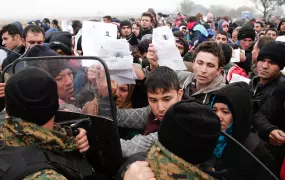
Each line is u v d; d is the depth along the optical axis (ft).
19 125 4.41
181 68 9.07
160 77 6.38
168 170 3.51
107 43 7.18
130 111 7.66
